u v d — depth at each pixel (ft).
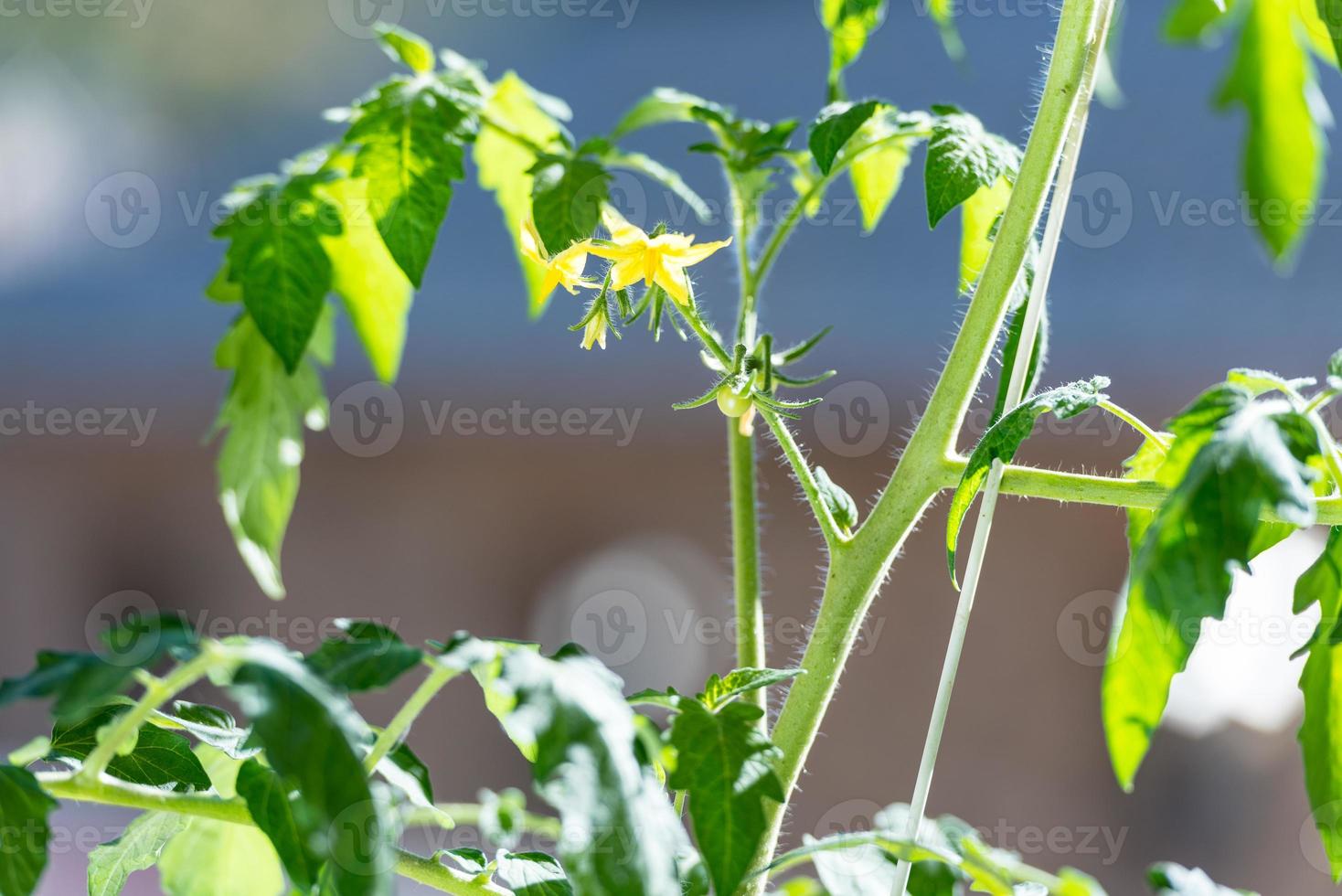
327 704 3.94
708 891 5.50
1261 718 19.95
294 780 3.84
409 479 26.03
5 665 27.48
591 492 25.12
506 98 7.73
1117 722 5.96
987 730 22.72
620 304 5.72
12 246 31.24
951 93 25.84
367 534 26.32
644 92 29.04
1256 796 20.58
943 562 22.90
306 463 26.40
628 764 4.08
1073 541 22.49
